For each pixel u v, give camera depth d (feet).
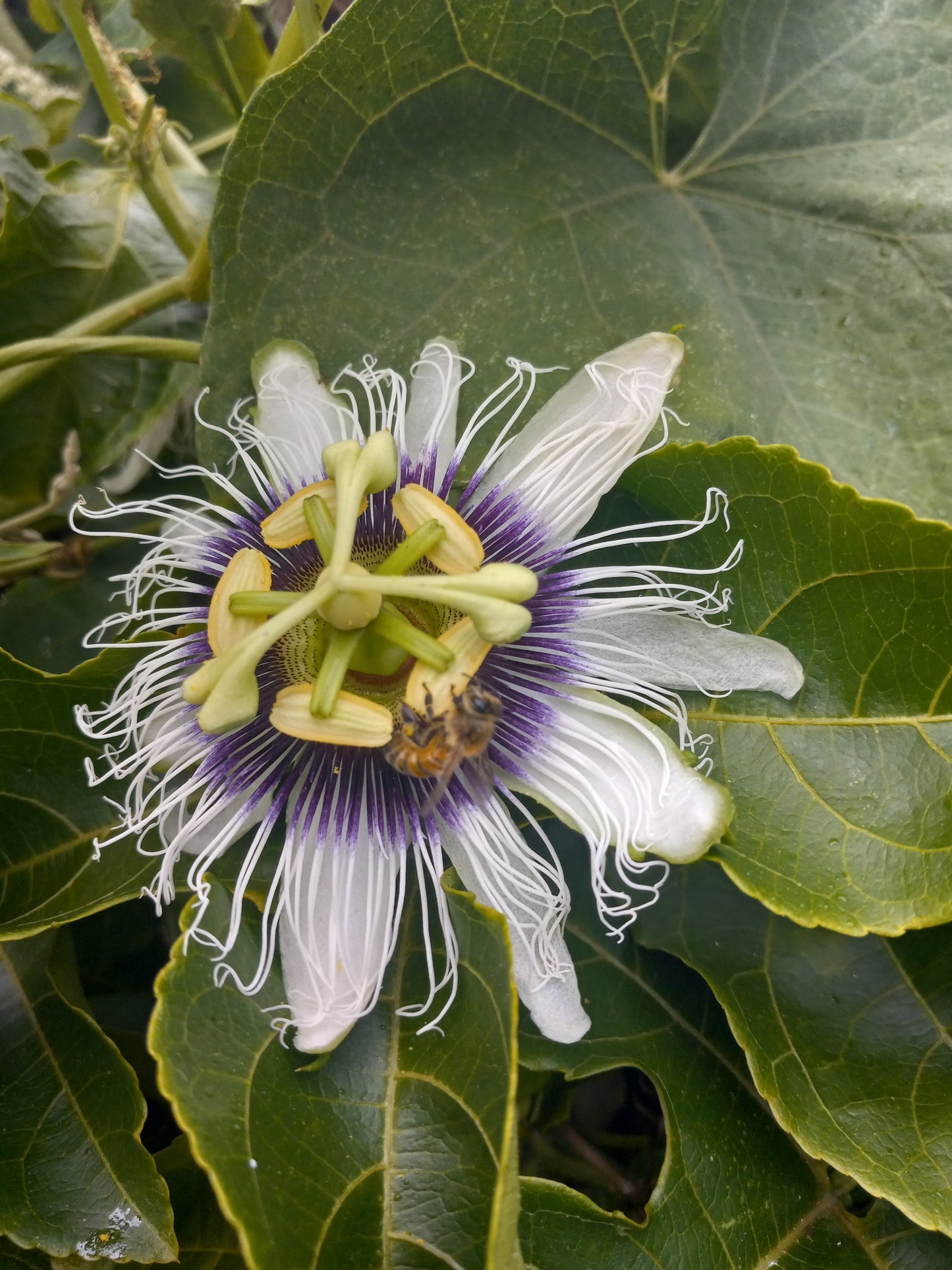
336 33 0.43
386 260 0.47
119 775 0.43
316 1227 0.36
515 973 0.42
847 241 0.49
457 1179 0.37
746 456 0.43
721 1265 0.42
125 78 0.55
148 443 0.61
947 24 0.49
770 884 0.42
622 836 0.42
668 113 0.48
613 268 0.49
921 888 0.42
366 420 0.48
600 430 0.45
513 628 0.43
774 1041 0.43
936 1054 0.43
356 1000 0.40
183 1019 0.38
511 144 0.47
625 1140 0.52
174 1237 0.40
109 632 0.57
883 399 0.49
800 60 0.49
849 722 0.43
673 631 0.44
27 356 0.53
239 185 0.46
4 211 0.61
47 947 0.46
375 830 0.43
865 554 0.43
